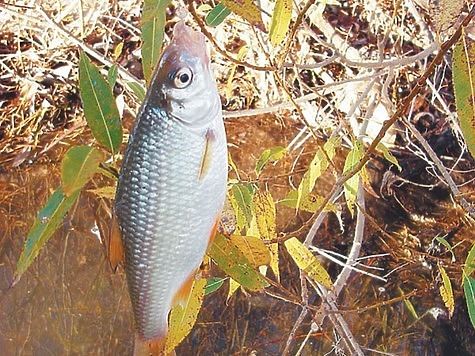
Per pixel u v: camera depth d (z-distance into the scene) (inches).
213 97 12.4
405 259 27.6
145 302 13.6
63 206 11.0
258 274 14.7
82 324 29.5
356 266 30.3
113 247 13.4
